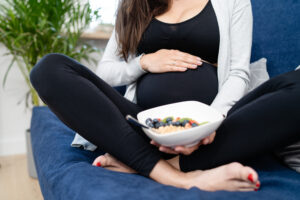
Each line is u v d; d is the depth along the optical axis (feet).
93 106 1.95
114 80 3.25
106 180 1.82
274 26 3.89
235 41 3.10
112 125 1.94
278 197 1.59
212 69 3.05
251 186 1.70
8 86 6.25
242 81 2.86
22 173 5.37
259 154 1.90
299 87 1.84
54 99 1.95
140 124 1.71
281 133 1.80
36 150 3.25
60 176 2.13
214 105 2.67
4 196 4.38
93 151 2.74
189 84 2.86
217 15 3.00
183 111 2.11
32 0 4.95
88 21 5.70
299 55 3.49
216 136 1.97
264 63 3.67
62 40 5.41
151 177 1.92
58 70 2.01
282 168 2.17
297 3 3.58
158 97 2.91
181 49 3.12
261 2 4.16
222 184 1.74
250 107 1.94
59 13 5.31
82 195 1.69
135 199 1.53
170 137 1.64
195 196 1.53
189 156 2.06
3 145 6.39
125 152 1.92
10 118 6.40
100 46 6.95
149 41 3.17
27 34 5.01
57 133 3.24
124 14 3.18
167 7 3.11
